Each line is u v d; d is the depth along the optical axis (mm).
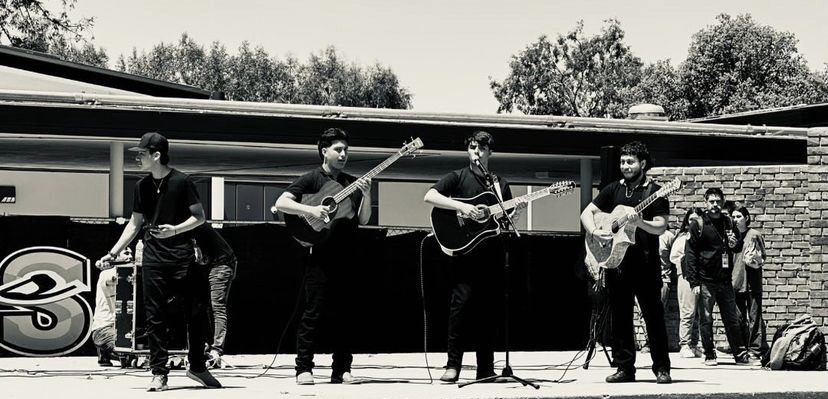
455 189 10320
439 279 15953
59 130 14625
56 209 29094
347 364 10547
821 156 13766
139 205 9844
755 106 62344
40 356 14078
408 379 11070
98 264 9977
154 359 9883
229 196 31016
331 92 72000
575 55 71750
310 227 10109
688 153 17109
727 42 64625
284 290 15320
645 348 16234
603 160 16625
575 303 16578
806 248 15695
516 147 16359
